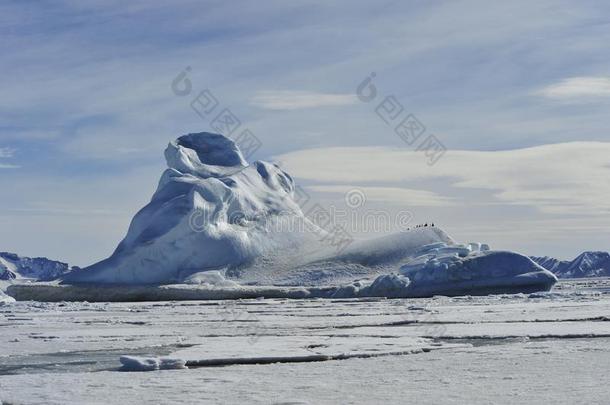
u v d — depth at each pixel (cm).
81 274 10131
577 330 3045
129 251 10075
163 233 10050
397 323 3828
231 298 9288
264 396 1509
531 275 8638
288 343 2742
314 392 1555
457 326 3459
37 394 1583
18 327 3984
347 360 2206
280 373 1912
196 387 1659
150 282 9881
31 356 2545
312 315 4838
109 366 2239
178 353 2380
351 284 9031
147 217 10575
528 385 1595
